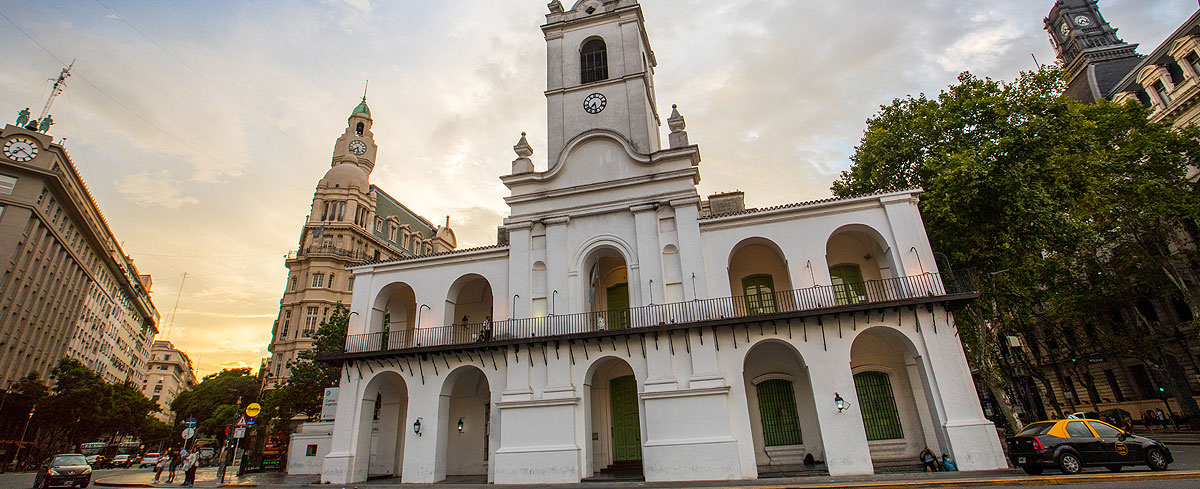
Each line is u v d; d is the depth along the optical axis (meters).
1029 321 29.17
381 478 22.39
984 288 21.27
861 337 20.48
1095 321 31.27
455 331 23.34
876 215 19.34
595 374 22.27
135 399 51.59
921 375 17.52
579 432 18.88
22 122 47.81
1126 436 13.76
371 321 22.89
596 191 22.25
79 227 53.50
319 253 52.12
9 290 41.75
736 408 17.78
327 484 19.86
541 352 20.00
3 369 41.41
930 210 20.81
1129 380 33.62
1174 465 14.78
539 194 22.66
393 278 23.50
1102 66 40.25
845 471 16.44
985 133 21.80
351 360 21.86
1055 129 20.70
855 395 17.09
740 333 18.56
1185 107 31.06
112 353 73.12
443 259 23.09
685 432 17.73
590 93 25.56
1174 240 28.27
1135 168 24.62
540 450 18.61
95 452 48.19
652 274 20.19
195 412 62.09
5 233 41.66
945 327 17.16
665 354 18.84
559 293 20.89
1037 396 38.78
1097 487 11.47
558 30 27.72
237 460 39.59
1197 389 29.81
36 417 39.81
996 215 20.61
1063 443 13.75
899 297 17.89
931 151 22.94
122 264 71.94
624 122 24.33
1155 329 31.45
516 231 22.44
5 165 43.25
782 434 20.05
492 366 20.66
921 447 18.69
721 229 20.39
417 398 20.97
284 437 36.72
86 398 40.78
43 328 47.91
